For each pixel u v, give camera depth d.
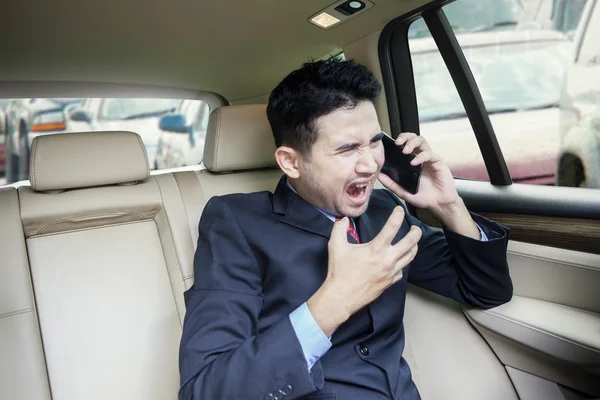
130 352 1.08
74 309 1.06
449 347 1.08
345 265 0.60
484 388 1.03
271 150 1.28
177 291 1.16
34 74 1.56
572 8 1.51
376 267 0.59
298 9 1.23
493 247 0.89
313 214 0.81
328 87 0.65
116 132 1.17
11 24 1.16
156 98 1.99
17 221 1.03
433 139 1.59
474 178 1.44
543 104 1.55
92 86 1.78
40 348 0.96
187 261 1.16
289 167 0.75
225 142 1.23
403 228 0.97
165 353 1.11
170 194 1.21
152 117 2.46
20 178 2.38
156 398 1.06
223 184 1.26
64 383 0.99
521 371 1.02
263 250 0.79
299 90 0.66
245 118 1.25
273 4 1.19
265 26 1.34
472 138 1.45
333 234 0.64
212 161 1.23
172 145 2.48
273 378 0.58
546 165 1.57
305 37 1.45
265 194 0.93
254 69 1.75
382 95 1.51
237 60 1.63
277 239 0.80
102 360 1.04
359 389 0.75
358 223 0.87
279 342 0.60
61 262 1.08
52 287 1.05
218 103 2.14
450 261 0.99
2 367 0.90
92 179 1.11
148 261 1.18
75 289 1.07
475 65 1.45
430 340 1.10
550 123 1.54
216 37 1.39
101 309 1.08
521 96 1.55
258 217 0.84
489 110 1.49
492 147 1.36
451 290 1.00
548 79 1.56
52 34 1.25
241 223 0.82
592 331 0.86
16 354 0.92
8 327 0.94
